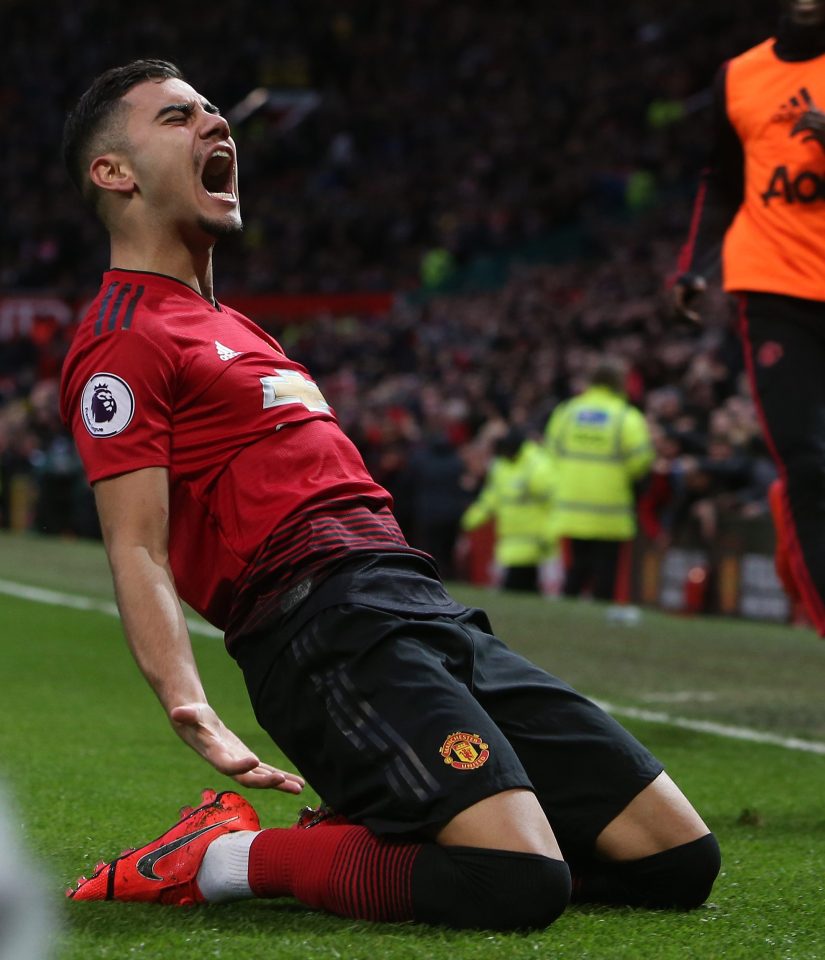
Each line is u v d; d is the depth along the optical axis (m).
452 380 23.97
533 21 45.56
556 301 28.41
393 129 44.41
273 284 39.22
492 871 3.23
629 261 29.02
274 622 3.50
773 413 5.73
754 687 9.17
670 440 15.46
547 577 17.61
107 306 3.63
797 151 5.83
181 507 3.62
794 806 5.44
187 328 3.64
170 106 3.69
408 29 48.62
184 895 3.57
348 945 3.13
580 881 3.70
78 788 5.34
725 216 6.49
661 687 9.16
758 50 6.12
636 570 15.87
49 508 25.33
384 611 3.43
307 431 3.66
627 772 3.59
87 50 52.62
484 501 16.62
